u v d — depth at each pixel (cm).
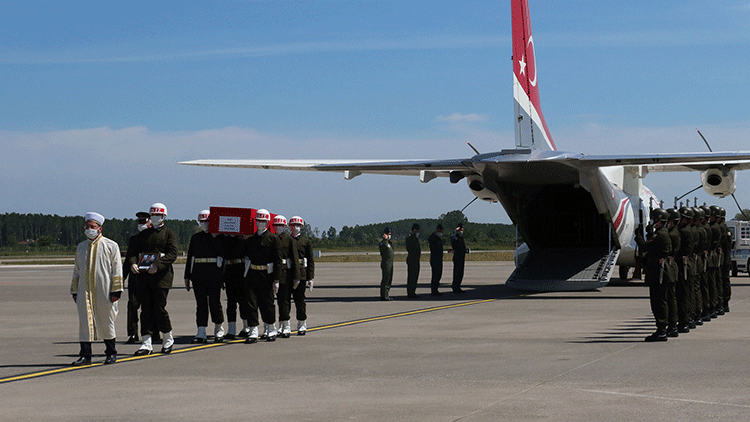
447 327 1312
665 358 944
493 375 839
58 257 8669
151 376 865
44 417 657
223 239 1206
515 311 1597
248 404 702
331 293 2223
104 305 953
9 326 1412
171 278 1068
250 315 1161
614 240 2275
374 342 1131
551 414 647
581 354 985
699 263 1318
